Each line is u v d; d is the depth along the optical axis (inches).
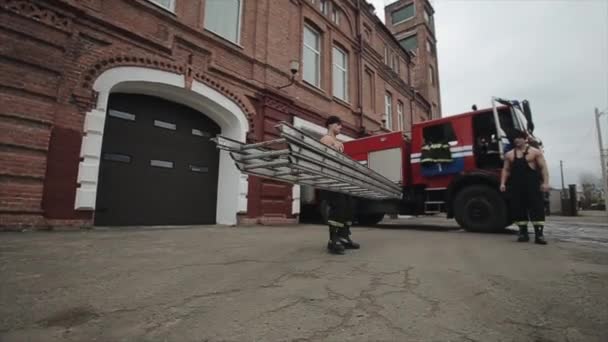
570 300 78.4
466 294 83.0
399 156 306.0
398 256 136.2
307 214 414.3
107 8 233.9
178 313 68.5
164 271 103.8
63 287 84.0
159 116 285.9
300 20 419.8
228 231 243.0
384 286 90.0
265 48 359.9
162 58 265.0
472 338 57.7
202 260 122.8
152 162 276.7
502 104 249.3
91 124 218.5
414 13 943.0
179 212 293.6
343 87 525.7
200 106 307.7
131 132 264.7
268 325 62.8
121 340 55.7
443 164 273.3
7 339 54.7
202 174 317.1
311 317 67.1
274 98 360.2
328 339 56.8
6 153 182.7
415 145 295.4
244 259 126.0
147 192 270.8
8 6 188.7
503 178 201.8
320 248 156.7
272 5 375.9
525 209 189.3
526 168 187.8
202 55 295.7
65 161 205.3
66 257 119.3
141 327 61.1
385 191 242.8
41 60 198.5
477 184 250.1
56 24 207.0
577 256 137.9
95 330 59.3
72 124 210.2
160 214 278.7
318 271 107.0
